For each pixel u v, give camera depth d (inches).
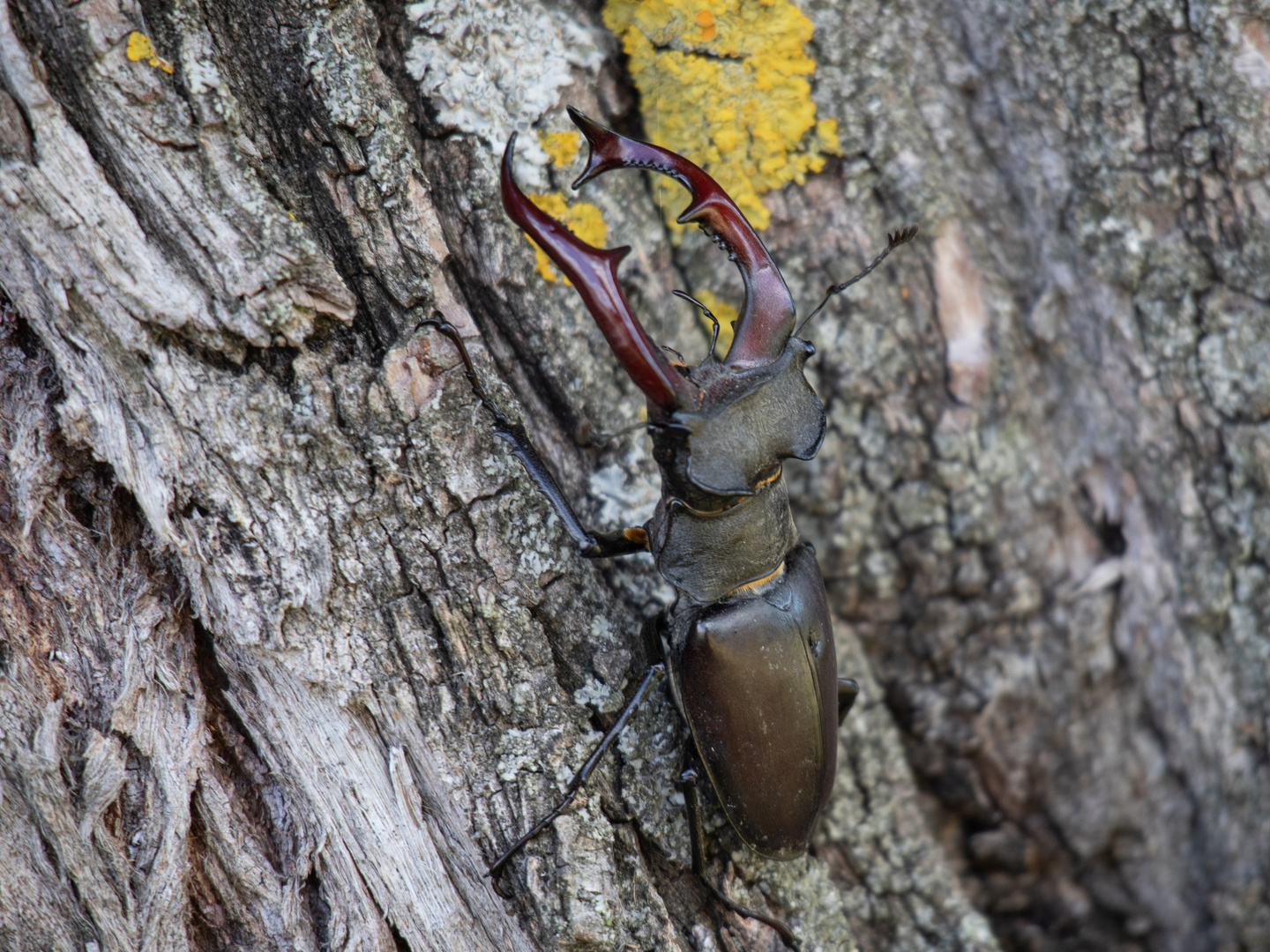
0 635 15.1
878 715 16.6
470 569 15.4
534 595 15.5
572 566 15.6
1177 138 16.1
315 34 15.2
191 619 15.2
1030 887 17.1
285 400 15.2
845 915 16.3
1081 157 16.3
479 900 15.4
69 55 14.9
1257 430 16.3
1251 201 16.0
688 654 15.6
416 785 15.4
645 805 15.6
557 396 15.9
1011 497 16.6
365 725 15.3
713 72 16.0
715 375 15.4
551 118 15.8
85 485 15.2
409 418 15.4
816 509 16.5
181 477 15.1
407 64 15.5
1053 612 16.8
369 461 15.3
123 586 15.2
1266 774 16.8
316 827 15.3
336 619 15.3
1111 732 17.0
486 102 15.6
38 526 15.1
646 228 16.1
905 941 16.4
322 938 15.2
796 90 16.1
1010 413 16.6
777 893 15.9
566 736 15.5
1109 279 16.4
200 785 15.2
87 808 15.1
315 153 15.3
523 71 15.7
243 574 15.2
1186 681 16.8
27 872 15.1
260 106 15.2
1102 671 16.9
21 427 15.1
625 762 15.6
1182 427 16.5
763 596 15.6
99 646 15.1
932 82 16.4
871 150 16.2
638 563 16.0
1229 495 16.4
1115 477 16.8
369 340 15.4
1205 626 16.7
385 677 15.3
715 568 15.6
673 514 15.5
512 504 15.5
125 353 15.1
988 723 16.8
